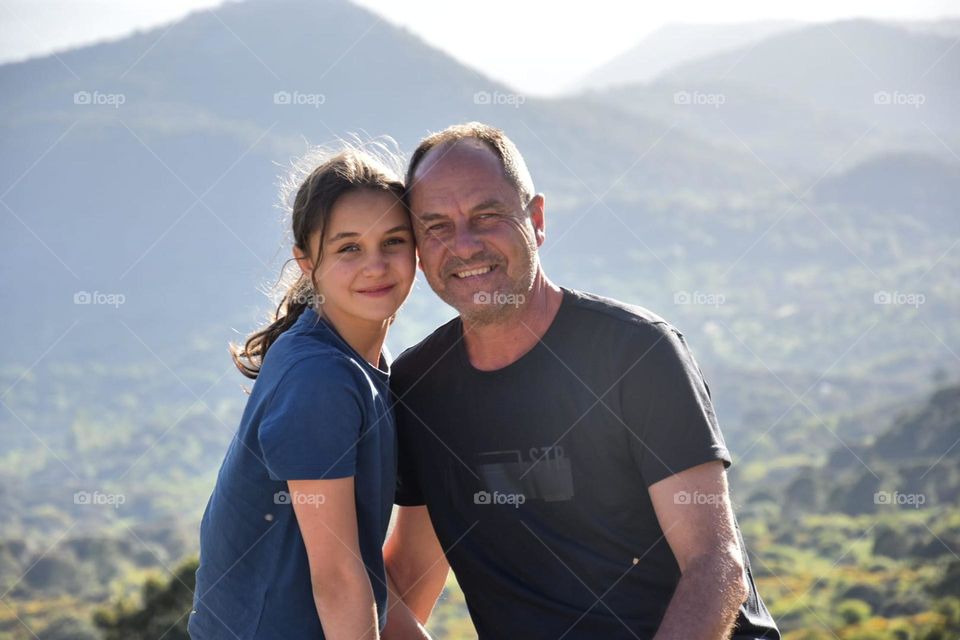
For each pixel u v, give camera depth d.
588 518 2.65
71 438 142.38
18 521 79.50
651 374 2.59
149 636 12.02
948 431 56.44
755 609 2.67
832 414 105.38
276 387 2.47
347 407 2.47
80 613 23.44
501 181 2.71
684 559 2.50
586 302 2.76
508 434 2.71
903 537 34.91
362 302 2.68
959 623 22.88
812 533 42.84
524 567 2.71
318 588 2.46
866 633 23.12
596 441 2.64
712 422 2.61
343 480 2.44
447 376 2.80
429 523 3.03
